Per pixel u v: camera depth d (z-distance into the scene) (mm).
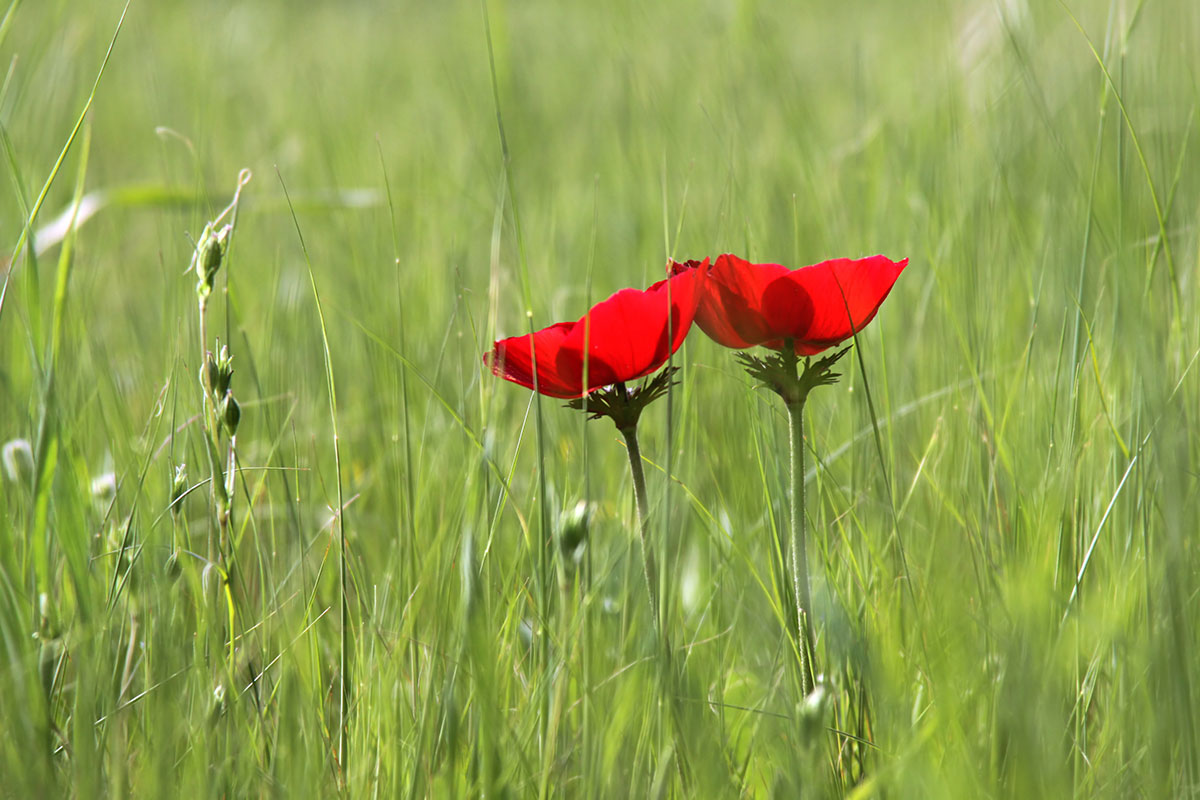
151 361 2273
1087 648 1932
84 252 2891
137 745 1914
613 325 1874
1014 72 2930
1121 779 1885
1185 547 1920
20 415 2039
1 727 1882
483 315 2305
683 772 1889
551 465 2066
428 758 1907
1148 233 2133
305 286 2697
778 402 2053
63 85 2941
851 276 1881
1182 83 2572
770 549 1953
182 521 1966
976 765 1877
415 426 2109
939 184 2516
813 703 1859
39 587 1930
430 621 1960
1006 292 2146
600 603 1958
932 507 2014
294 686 1927
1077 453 1989
